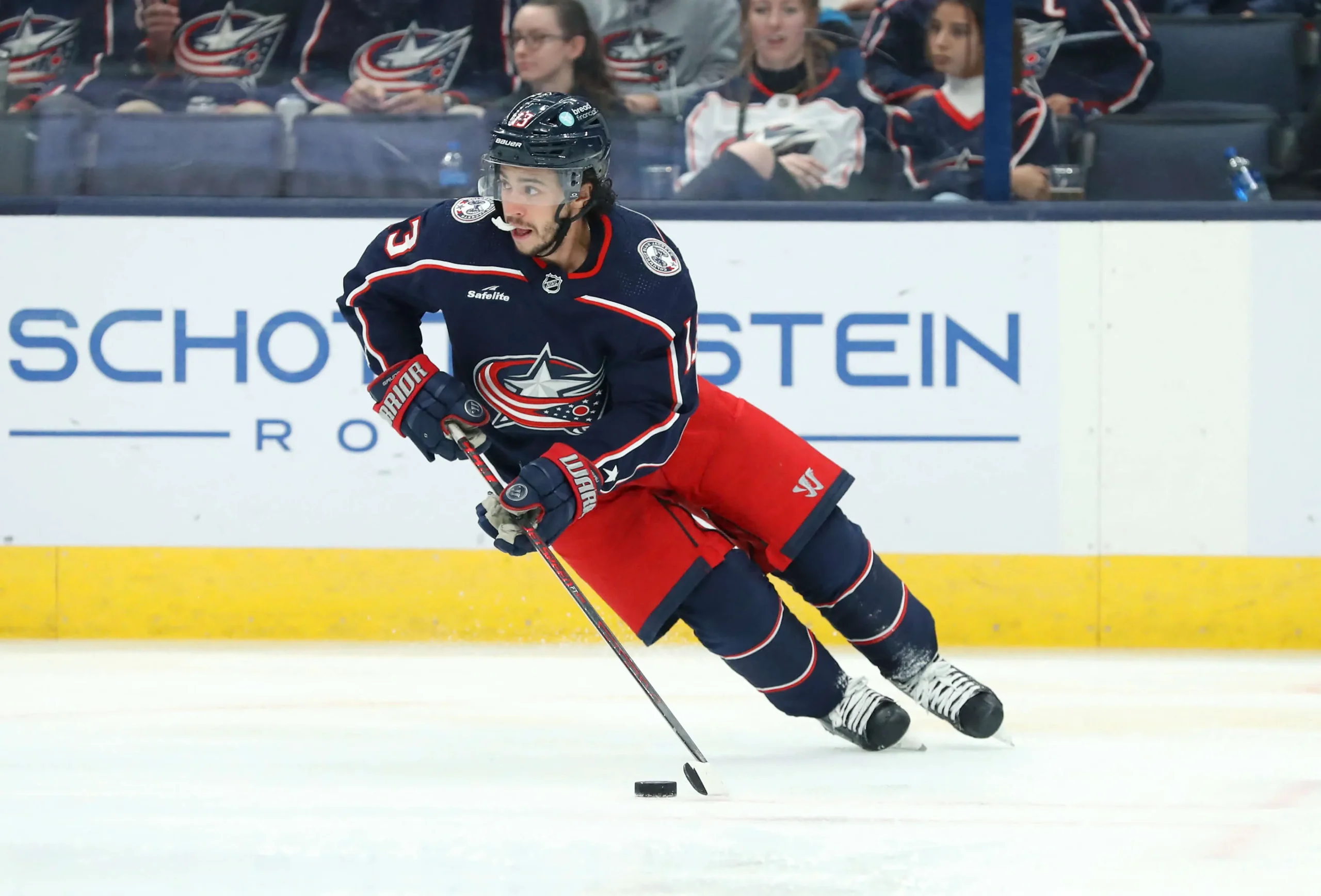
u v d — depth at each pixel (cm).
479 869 734
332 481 1731
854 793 915
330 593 1736
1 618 1745
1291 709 1266
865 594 1067
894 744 1055
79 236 1733
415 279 945
